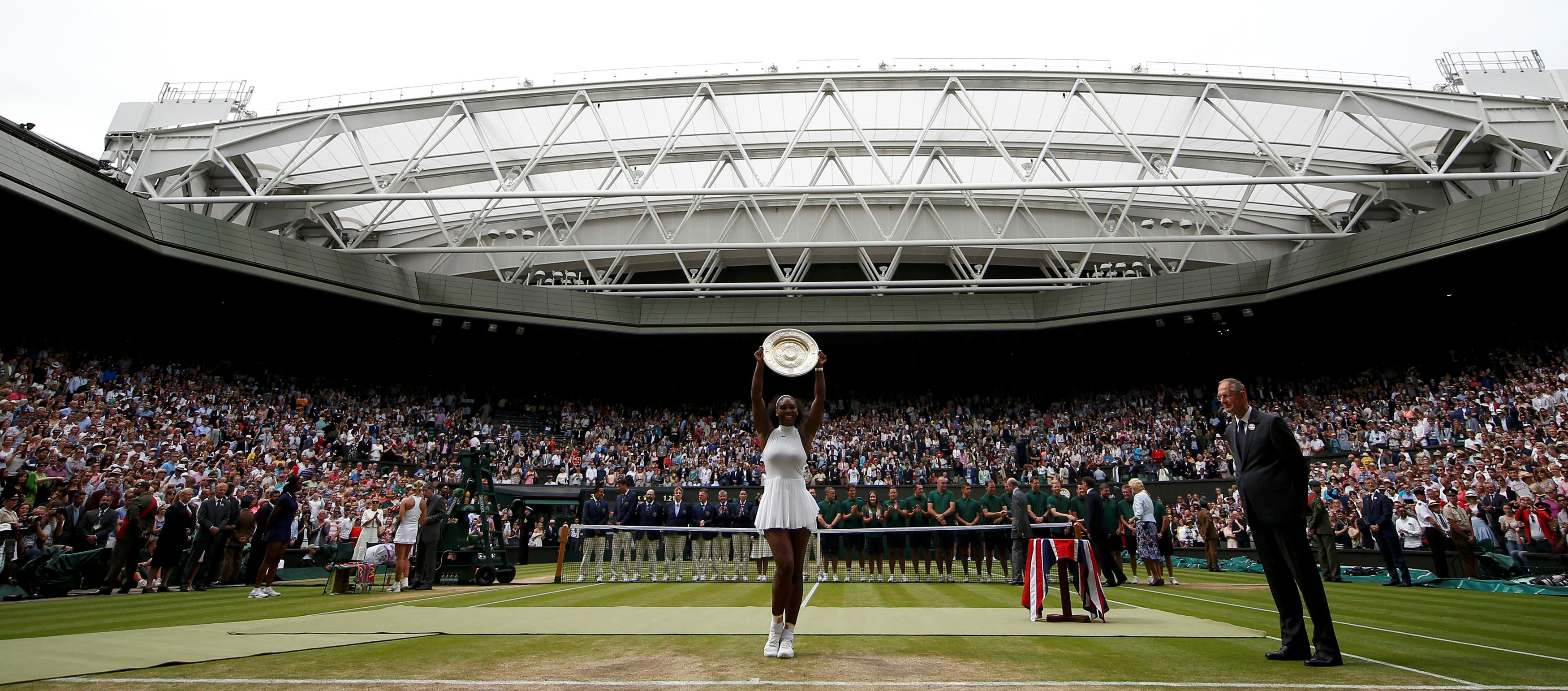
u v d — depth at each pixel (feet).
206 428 85.92
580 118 94.63
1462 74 95.66
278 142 85.76
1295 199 95.86
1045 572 22.52
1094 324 113.60
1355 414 102.17
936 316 117.19
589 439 122.01
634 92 86.74
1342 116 88.53
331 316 113.19
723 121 84.79
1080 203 100.78
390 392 124.16
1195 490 96.07
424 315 112.06
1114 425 117.50
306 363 121.29
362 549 54.80
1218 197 106.42
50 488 50.52
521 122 94.12
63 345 95.20
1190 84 83.92
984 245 85.87
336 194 86.84
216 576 47.47
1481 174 72.23
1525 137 79.15
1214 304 105.19
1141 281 109.91
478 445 112.88
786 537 15.51
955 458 110.01
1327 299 102.53
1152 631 19.62
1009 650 16.07
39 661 14.74
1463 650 16.88
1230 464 96.94
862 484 104.42
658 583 47.78
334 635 18.79
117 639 18.20
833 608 27.35
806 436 16.74
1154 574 44.91
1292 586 15.38
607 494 102.78
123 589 41.32
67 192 77.41
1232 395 16.84
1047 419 123.03
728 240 116.57
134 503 41.75
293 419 99.96
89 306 101.35
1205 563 75.25
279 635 18.78
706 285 104.27
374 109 85.56
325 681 12.66
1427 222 88.74
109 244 85.66
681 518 50.60
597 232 117.70
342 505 68.95
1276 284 101.65
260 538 47.78
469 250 93.20
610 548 52.37
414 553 43.62
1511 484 55.42
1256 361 122.62
